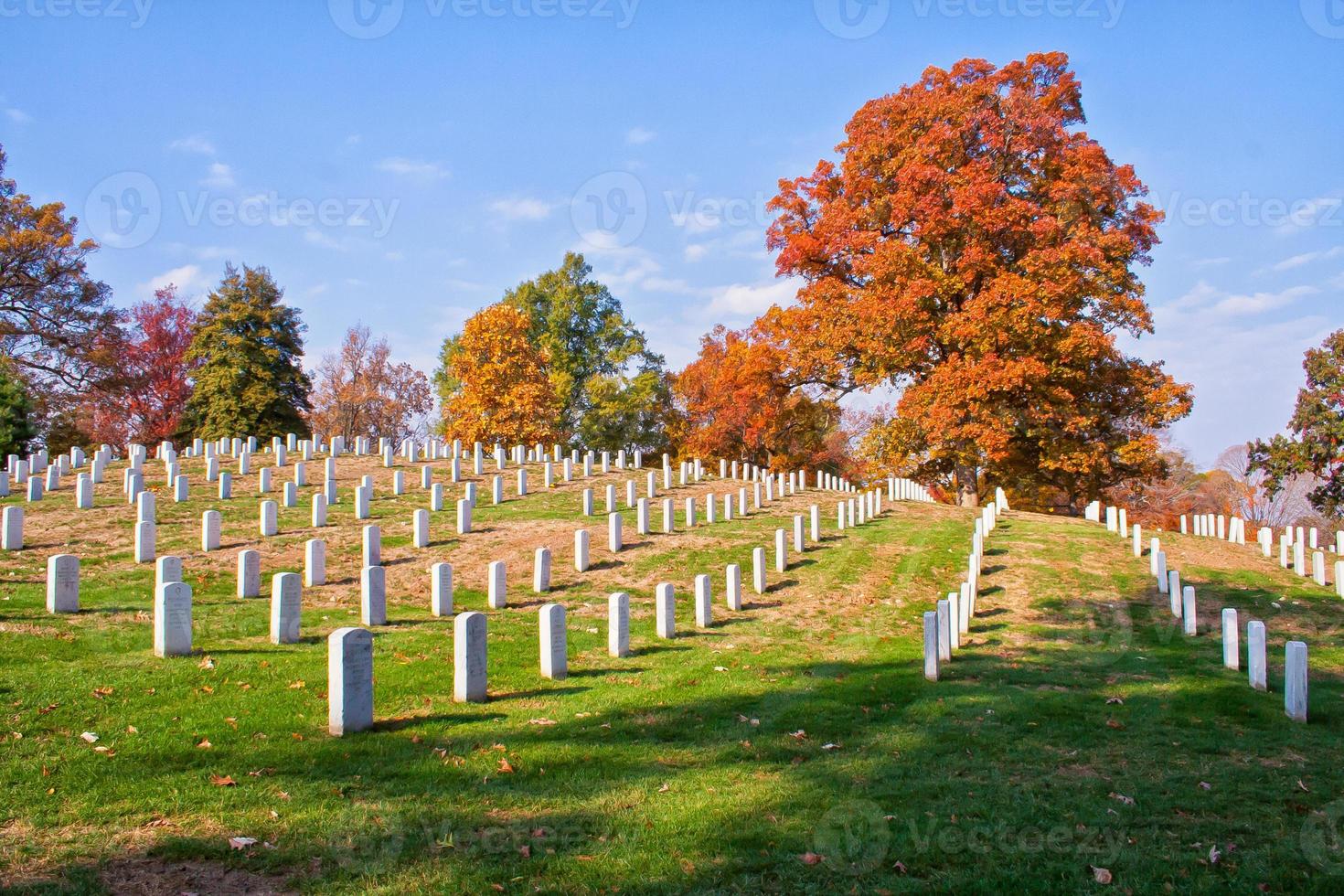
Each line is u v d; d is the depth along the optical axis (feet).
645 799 22.36
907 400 105.19
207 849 18.02
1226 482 173.37
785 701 33.50
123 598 44.09
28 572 50.06
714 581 61.16
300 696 29.63
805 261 117.19
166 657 33.30
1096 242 99.30
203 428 160.86
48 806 19.71
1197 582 67.82
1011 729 30.91
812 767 25.63
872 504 92.94
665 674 37.35
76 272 141.49
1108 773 26.05
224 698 28.86
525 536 70.03
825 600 57.82
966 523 89.97
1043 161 104.53
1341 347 120.98
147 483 81.25
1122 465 110.83
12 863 16.98
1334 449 119.44
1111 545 79.20
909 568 67.62
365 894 16.66
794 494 107.34
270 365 166.91
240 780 21.95
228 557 57.06
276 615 37.24
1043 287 94.38
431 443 111.04
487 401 145.69
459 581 57.06
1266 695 36.99
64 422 151.02
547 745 26.32
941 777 25.11
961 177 100.37
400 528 70.44
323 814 20.20
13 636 34.45
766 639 47.06
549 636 35.55
